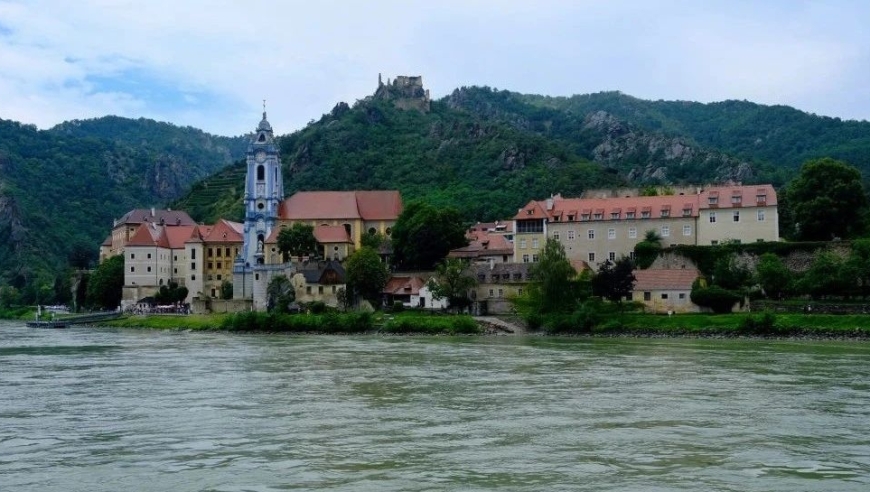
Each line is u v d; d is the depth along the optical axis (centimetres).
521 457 5134
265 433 5900
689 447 5388
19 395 7812
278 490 4428
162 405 7156
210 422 6334
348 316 18612
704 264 18675
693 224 19725
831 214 18762
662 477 4659
